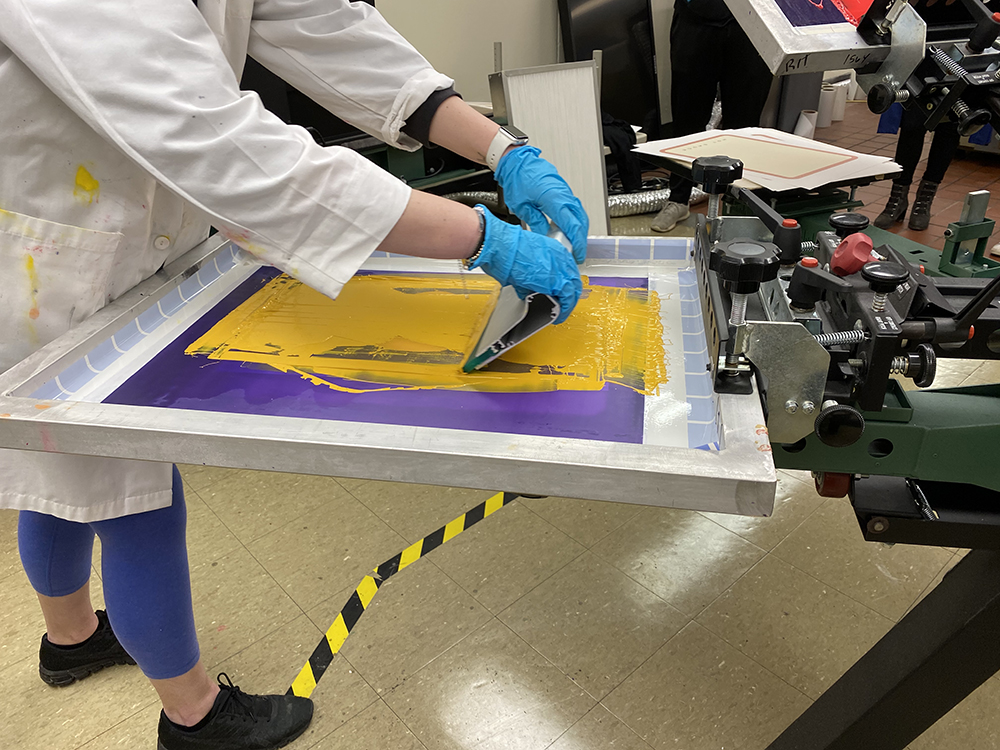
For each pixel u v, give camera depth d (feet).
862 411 2.40
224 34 2.81
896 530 2.72
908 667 2.79
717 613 4.57
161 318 3.19
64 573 3.86
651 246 3.59
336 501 5.67
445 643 4.43
